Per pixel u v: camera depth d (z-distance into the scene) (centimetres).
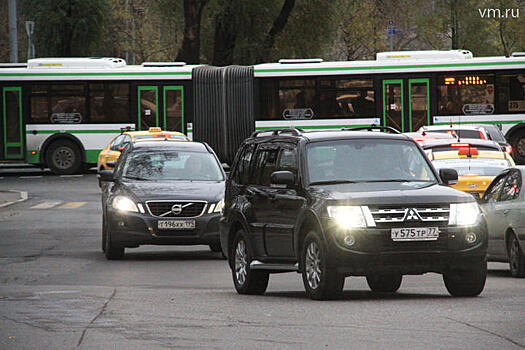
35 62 11481
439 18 17100
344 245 3009
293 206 3278
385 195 3061
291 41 14150
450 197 3094
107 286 3766
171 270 4412
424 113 11050
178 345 2294
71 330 2520
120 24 18375
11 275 4184
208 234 4688
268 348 2248
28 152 11419
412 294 3359
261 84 11288
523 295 3241
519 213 3984
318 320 2669
